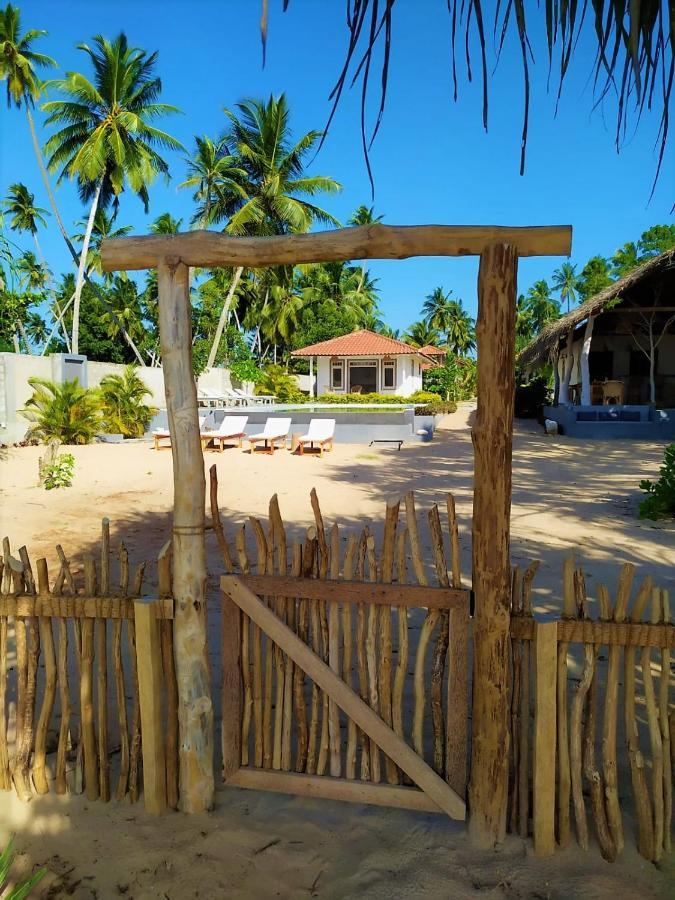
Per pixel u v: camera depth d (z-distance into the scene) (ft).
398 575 8.95
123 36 78.18
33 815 9.25
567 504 30.99
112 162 83.25
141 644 9.00
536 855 8.25
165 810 9.29
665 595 8.20
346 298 160.35
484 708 8.28
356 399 109.29
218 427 63.46
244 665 9.62
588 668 8.29
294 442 52.16
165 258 8.86
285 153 91.81
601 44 5.39
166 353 8.95
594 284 147.23
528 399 91.61
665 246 117.91
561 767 8.36
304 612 9.34
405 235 8.14
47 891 7.85
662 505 27.30
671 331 77.25
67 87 75.61
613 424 62.08
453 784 8.80
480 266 8.00
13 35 73.00
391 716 9.10
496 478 7.97
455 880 7.85
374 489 34.78
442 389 143.95
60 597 9.50
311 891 7.76
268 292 129.80
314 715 9.48
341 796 9.23
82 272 82.64
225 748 9.59
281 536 9.37
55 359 58.18
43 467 34.50
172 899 7.70
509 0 5.08
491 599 8.11
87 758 9.55
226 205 93.20
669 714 8.26
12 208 101.30
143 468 41.37
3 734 9.82
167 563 9.23
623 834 8.54
